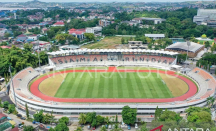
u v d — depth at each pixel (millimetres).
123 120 102812
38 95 131625
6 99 131000
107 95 130875
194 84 152500
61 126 93688
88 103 117625
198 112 97875
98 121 102312
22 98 121312
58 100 124250
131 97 127875
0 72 167750
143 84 150375
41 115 104938
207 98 116375
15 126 99188
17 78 151250
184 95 132125
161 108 112688
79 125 103938
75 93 134375
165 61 197375
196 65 195250
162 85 148750
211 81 144750
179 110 114312
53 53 191875
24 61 181500
